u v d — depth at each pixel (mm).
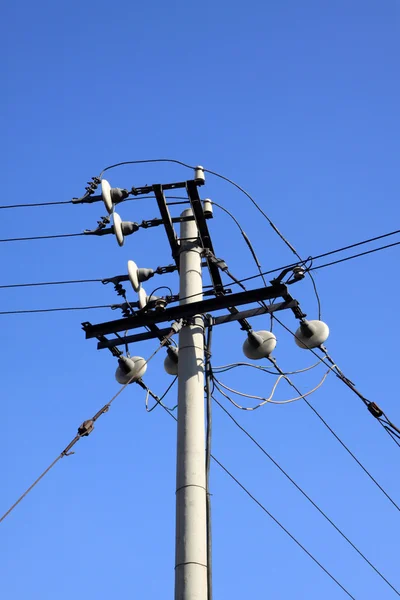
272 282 10836
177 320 10695
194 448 9656
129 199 11742
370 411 11734
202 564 8914
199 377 10258
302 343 11281
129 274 11266
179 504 9312
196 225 11570
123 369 11438
